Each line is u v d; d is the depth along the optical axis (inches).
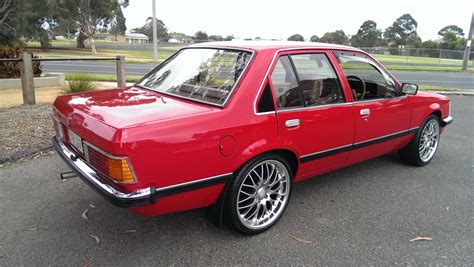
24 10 1320.1
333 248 121.6
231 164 114.5
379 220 141.2
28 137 216.2
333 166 154.8
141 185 100.0
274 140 123.5
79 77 381.1
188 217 138.6
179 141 103.3
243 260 113.9
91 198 151.6
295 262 113.7
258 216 129.8
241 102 116.6
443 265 114.5
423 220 142.3
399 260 116.3
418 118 188.2
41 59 304.0
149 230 129.3
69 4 1368.1
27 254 113.6
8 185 160.9
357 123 153.9
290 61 133.6
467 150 236.4
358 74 162.6
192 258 114.2
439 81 719.1
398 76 790.5
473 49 1573.6
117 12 1598.2
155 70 159.9
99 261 111.4
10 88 404.8
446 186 175.9
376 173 190.4
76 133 118.1
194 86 131.1
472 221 142.8
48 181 166.4
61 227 129.5
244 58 128.3
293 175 140.3
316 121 136.6
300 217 141.5
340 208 150.0
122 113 109.6
